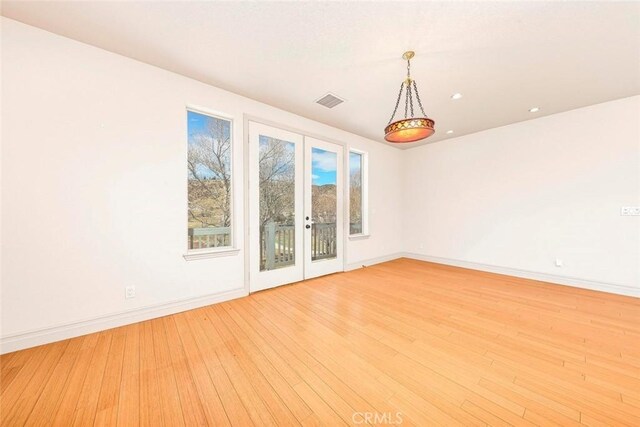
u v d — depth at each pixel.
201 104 2.69
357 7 1.69
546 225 3.62
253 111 3.11
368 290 3.27
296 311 2.59
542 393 1.41
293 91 2.89
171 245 2.50
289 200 3.54
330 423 1.23
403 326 2.25
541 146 3.65
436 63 2.33
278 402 1.36
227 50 2.16
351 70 2.45
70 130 2.01
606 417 1.24
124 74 2.24
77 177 2.04
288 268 3.52
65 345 1.91
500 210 4.09
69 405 1.33
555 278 3.55
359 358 1.76
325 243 4.04
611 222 3.13
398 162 5.42
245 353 1.82
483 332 2.13
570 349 1.85
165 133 2.46
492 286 3.42
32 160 1.87
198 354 1.81
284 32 1.93
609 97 3.02
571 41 2.03
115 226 2.21
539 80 2.63
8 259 1.80
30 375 1.56
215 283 2.81
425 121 1.88
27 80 1.86
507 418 1.24
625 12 1.71
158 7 1.70
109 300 2.18
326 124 3.96
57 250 1.96
